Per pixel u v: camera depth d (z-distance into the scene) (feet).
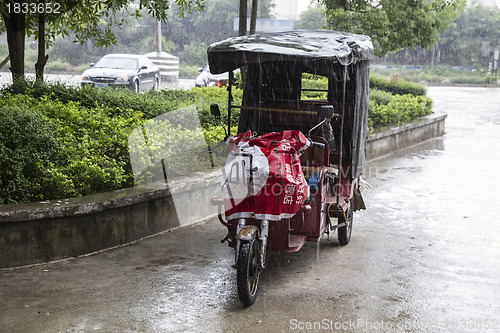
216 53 20.57
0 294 17.43
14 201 20.76
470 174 39.17
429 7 61.87
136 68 69.72
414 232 25.35
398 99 58.03
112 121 27.40
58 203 20.56
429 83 144.97
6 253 19.52
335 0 61.36
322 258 21.75
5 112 23.34
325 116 19.44
